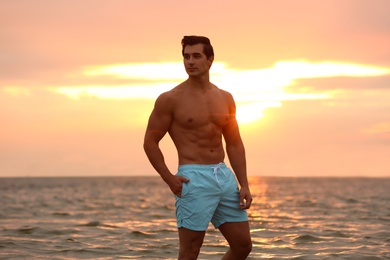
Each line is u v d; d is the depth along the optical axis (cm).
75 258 941
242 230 628
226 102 632
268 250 1009
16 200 3609
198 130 614
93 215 1988
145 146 616
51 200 3622
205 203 607
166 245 1082
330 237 1193
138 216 1933
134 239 1182
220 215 625
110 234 1271
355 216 1827
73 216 1934
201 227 609
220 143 628
